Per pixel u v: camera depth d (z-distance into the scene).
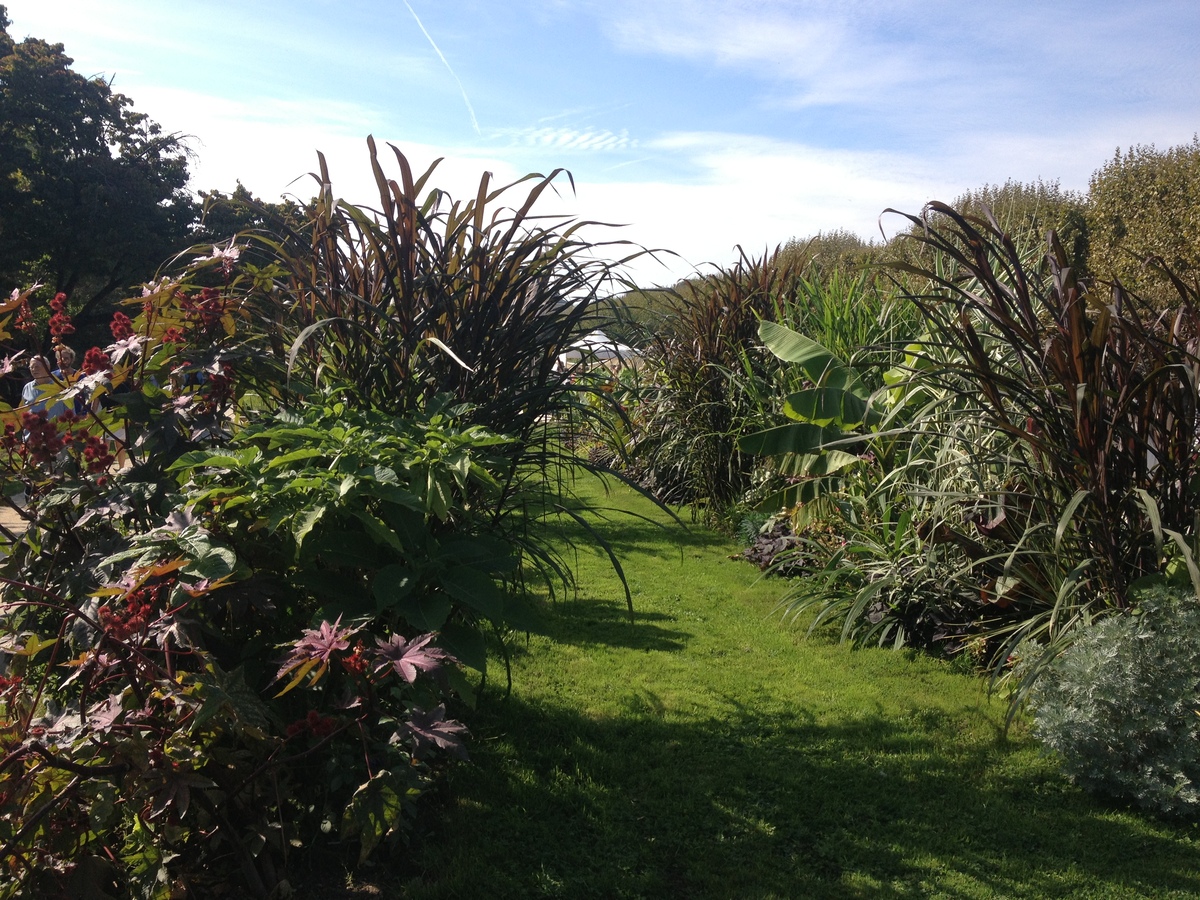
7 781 2.16
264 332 3.88
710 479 9.78
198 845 2.73
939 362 4.87
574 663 5.15
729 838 3.28
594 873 3.02
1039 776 3.80
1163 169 19.64
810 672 5.07
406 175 3.68
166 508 2.96
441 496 2.94
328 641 2.48
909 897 2.93
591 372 4.29
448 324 3.85
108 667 2.48
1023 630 4.62
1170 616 3.60
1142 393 3.90
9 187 25.25
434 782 3.53
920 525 5.39
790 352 6.39
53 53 27.11
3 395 3.63
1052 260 4.11
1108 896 2.95
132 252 26.62
